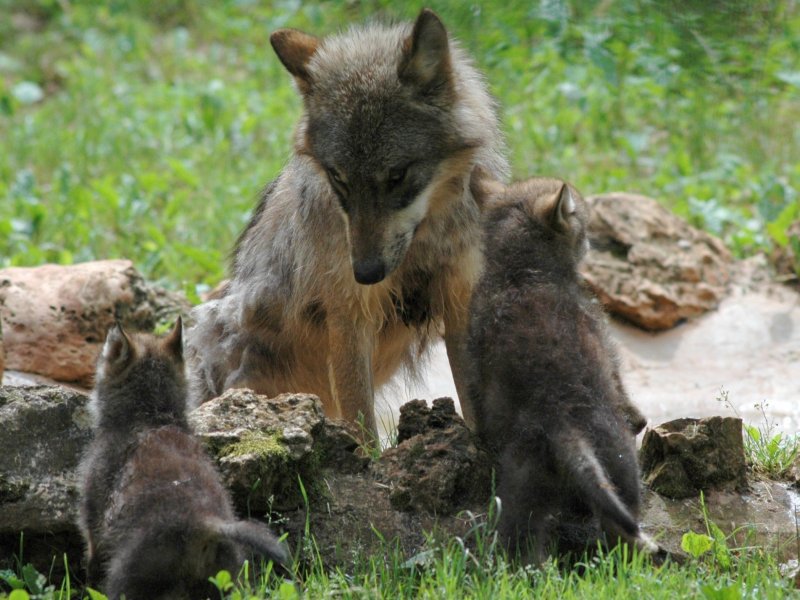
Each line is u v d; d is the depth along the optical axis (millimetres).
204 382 12734
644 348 14383
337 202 10617
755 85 16344
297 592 8094
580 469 7859
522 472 8352
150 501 7707
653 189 18891
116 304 13602
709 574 8383
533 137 20578
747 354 14086
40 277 13727
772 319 14562
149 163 21266
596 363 8656
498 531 8438
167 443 8266
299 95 10844
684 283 14898
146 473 7945
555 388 8406
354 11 15023
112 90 24969
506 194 9773
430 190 10531
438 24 10172
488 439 9219
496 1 14227
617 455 8281
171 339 8875
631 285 14703
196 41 28391
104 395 8602
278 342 12148
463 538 8625
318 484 9203
